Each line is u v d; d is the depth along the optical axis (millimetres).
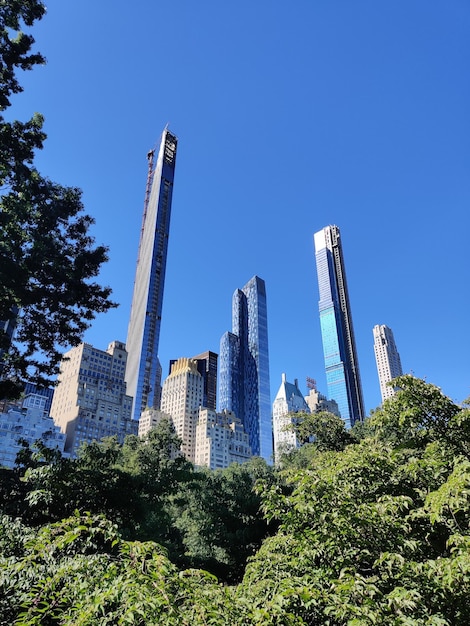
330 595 4934
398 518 6438
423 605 4719
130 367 189625
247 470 37625
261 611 4227
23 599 4730
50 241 20016
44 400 121750
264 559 7520
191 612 4109
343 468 8047
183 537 27969
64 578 4969
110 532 5297
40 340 20234
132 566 4770
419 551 6379
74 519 5504
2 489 15703
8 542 6785
